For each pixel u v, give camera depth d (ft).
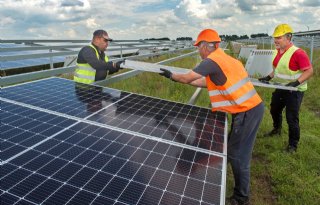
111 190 6.50
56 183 6.43
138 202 6.26
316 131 22.76
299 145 19.60
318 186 14.96
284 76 19.16
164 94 27.76
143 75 34.09
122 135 9.37
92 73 17.88
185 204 6.44
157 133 10.04
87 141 8.56
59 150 7.80
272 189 15.01
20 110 10.18
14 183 6.23
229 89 12.00
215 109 12.82
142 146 8.85
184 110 13.08
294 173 16.05
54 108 10.88
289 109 18.54
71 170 6.99
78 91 13.60
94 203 6.01
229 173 16.11
